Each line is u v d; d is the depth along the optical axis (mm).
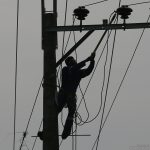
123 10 21453
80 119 24188
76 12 21719
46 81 22656
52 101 22531
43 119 22500
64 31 22266
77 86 23500
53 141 22234
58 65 22844
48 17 22656
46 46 22750
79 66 23203
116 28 21562
